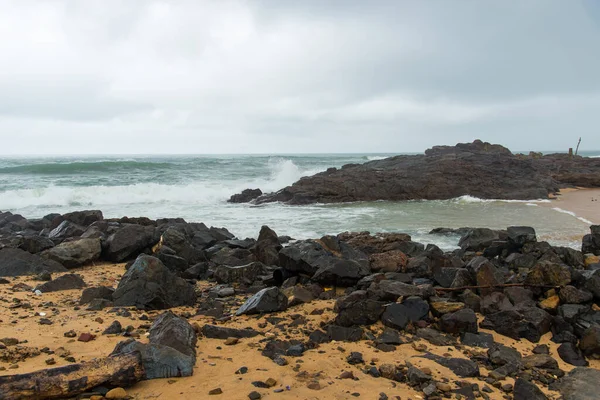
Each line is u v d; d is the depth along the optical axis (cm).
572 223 1758
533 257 962
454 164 3158
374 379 454
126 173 3772
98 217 1550
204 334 565
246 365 472
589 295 672
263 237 1171
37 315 642
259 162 5091
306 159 8019
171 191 2708
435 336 581
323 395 409
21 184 2989
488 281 734
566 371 514
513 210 2225
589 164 4294
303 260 866
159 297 708
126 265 1048
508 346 573
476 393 433
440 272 801
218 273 931
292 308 700
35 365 441
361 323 612
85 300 727
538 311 633
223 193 2817
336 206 2481
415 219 1944
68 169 3734
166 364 432
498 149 4775
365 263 898
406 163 3522
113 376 396
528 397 426
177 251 1074
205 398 391
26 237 1127
